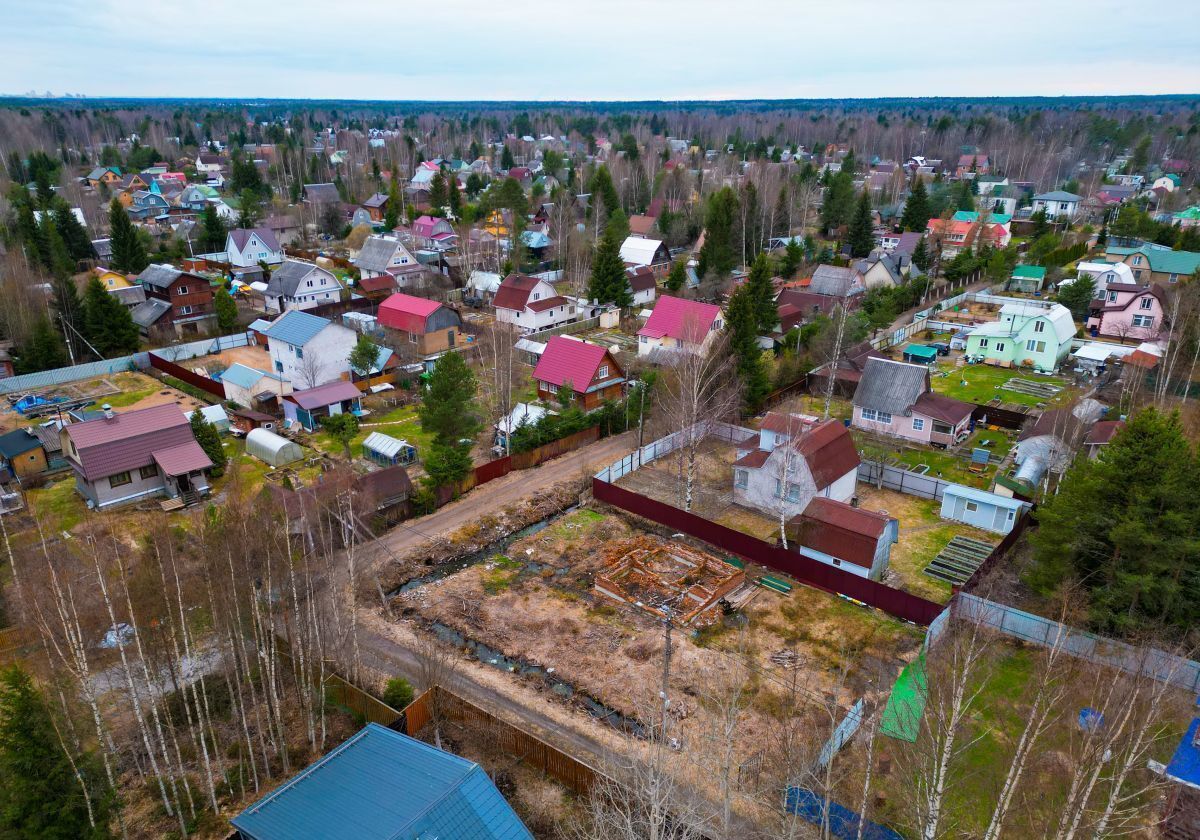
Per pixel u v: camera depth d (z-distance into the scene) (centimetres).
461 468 4356
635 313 8031
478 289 8462
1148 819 2252
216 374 6344
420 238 11219
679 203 12962
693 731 2712
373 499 3988
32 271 7588
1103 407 5206
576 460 4938
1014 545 3903
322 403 5234
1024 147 18938
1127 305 7025
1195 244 9112
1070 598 3091
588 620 3372
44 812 1953
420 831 1908
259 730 2483
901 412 5150
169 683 2828
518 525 4200
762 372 5450
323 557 3688
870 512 3647
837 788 2384
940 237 10156
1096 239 10825
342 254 10456
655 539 4028
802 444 4125
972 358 6694
